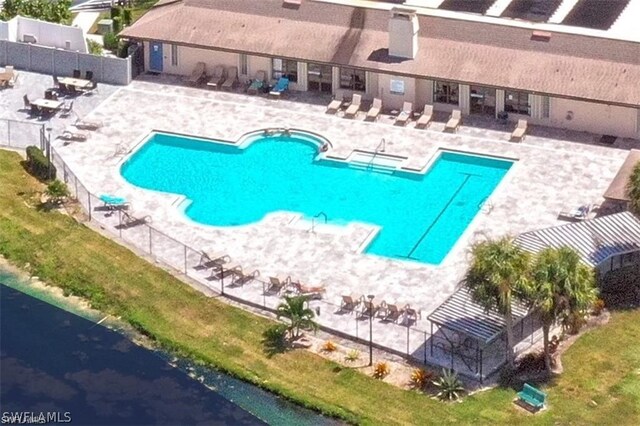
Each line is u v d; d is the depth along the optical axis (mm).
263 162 116500
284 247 104750
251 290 100000
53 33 129875
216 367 93562
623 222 101875
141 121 121438
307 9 126438
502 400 89500
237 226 107688
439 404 89250
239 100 124750
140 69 129375
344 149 117062
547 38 120438
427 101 122188
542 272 89312
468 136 118625
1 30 130250
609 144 116812
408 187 112688
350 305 97750
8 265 104000
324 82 124875
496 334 91438
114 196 110688
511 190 111062
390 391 90562
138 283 101250
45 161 112562
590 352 93812
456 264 102438
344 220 108562
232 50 125188
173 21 128250
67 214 108438
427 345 94250
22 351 95688
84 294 101000
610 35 120750
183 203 110812
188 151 117938
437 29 122625
